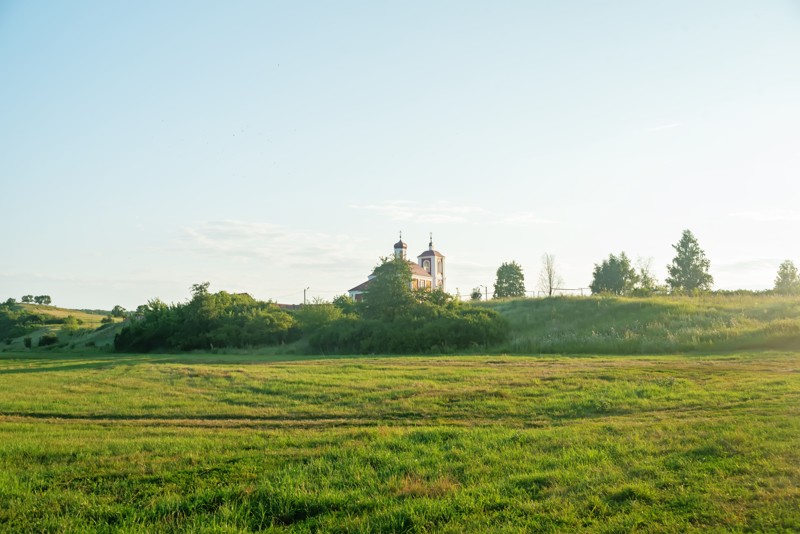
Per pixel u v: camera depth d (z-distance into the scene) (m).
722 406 14.91
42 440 13.59
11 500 9.24
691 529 7.06
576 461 10.19
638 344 33.41
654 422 13.29
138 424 16.08
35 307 135.25
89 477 10.45
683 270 71.56
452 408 16.67
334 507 8.65
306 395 19.72
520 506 8.18
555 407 16.11
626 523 7.34
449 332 41.69
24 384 24.72
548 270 80.31
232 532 7.74
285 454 11.70
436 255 106.50
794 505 7.55
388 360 32.50
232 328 55.69
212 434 14.19
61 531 8.05
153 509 8.70
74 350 67.00
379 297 50.78
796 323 31.75
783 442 10.41
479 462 10.54
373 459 10.94
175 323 59.53
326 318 54.97
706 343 31.80
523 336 43.59
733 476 8.83
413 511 8.14
